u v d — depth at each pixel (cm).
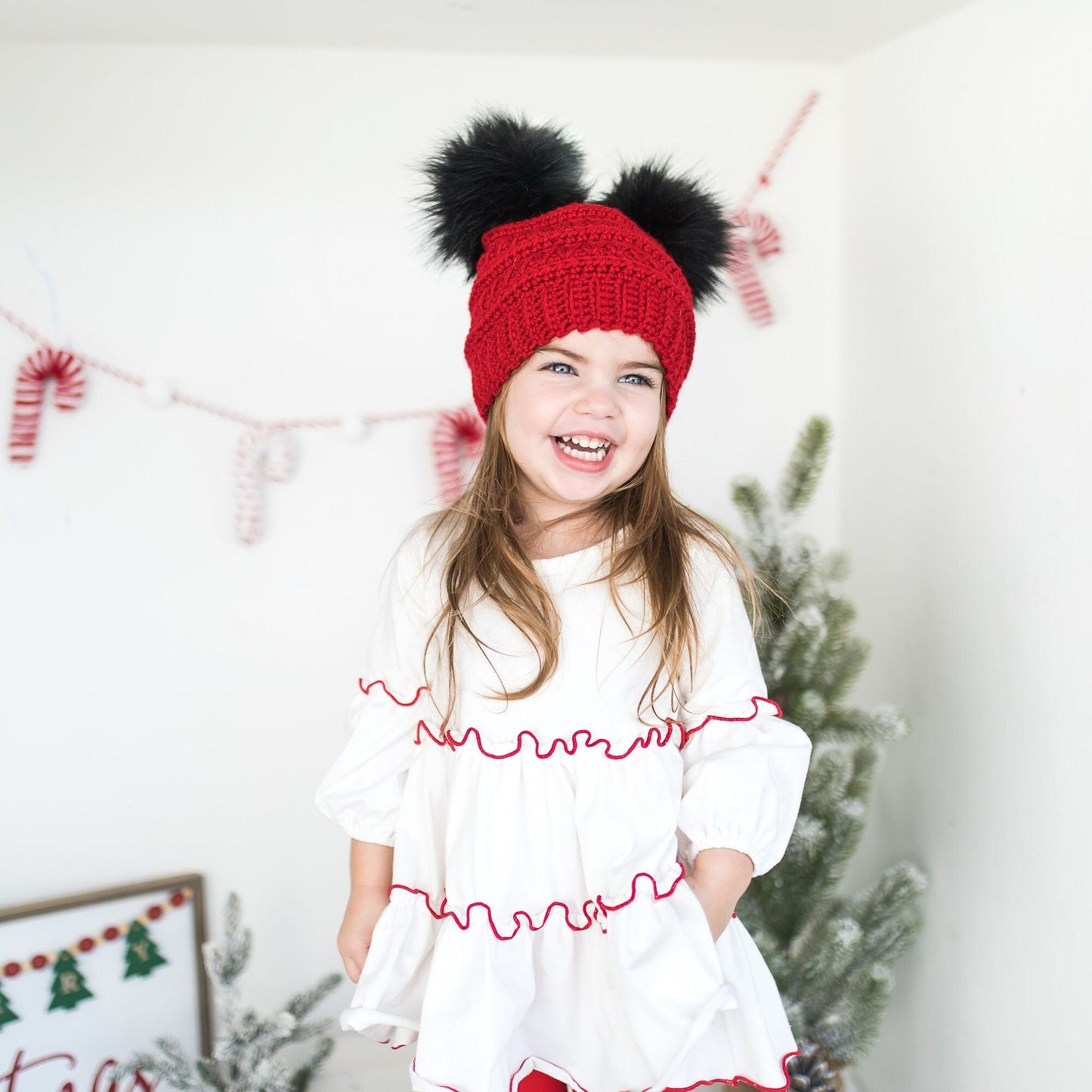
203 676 206
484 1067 111
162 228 195
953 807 177
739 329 214
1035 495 153
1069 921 147
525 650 127
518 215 133
